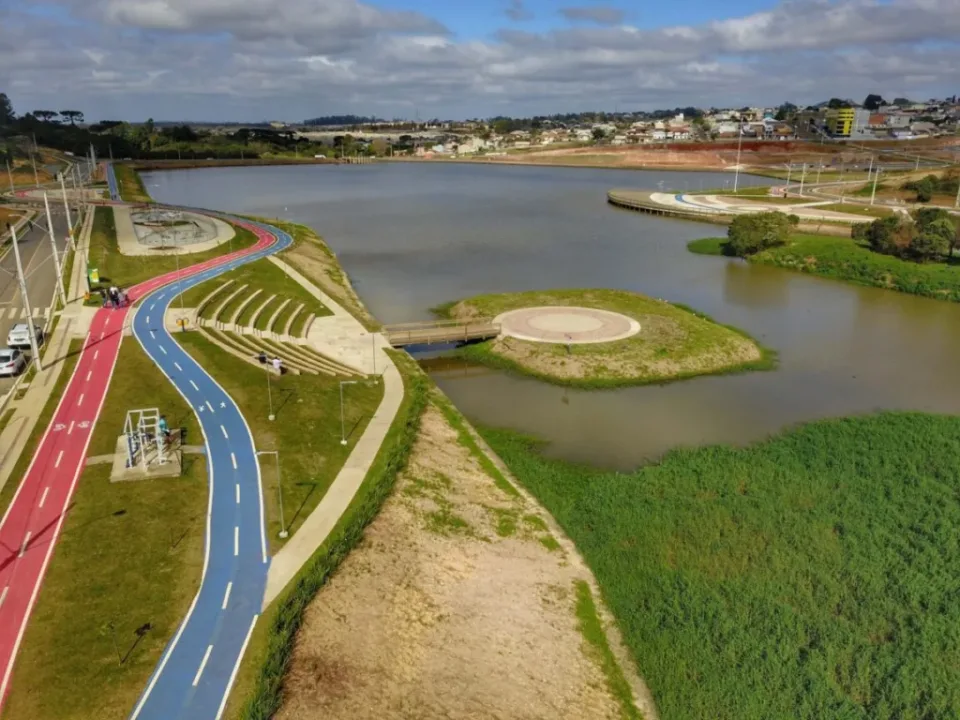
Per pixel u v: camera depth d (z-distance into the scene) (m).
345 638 43.22
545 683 42.00
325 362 84.81
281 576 47.16
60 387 71.31
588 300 115.31
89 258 120.94
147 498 54.22
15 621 42.25
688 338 97.50
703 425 75.06
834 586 48.12
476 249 165.25
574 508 58.72
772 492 59.78
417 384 80.25
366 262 150.50
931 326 110.19
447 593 48.34
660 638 44.50
